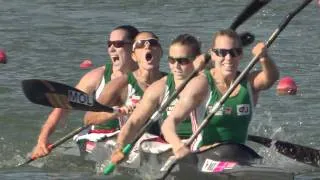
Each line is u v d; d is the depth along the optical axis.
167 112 34.59
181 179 33.16
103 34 68.38
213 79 32.47
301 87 50.88
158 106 33.81
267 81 33.12
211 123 32.94
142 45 35.66
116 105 37.16
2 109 45.81
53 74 54.66
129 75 36.47
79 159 38.00
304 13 76.62
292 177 31.92
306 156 35.31
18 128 42.84
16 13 78.50
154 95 33.62
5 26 71.62
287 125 43.41
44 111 45.69
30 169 36.34
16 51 61.69
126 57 37.09
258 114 45.44
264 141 36.47
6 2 85.19
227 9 79.25
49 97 36.38
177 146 30.44
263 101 48.03
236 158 32.75
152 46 35.66
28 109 45.97
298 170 34.19
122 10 80.31
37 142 40.69
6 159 38.03
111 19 75.31
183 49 32.94
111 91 36.47
